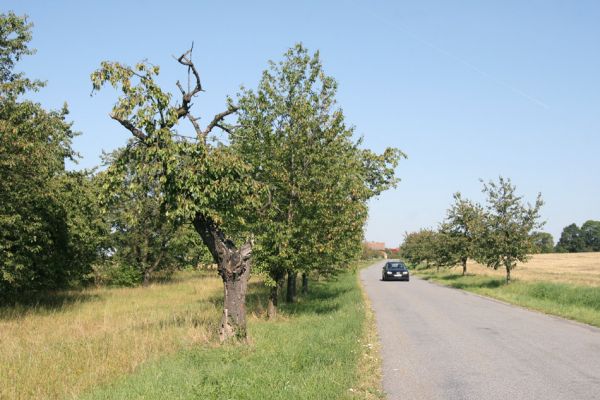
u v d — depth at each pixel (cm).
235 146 1477
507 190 2659
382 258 14212
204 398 582
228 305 1013
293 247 1451
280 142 1452
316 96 1505
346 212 1484
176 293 2433
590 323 1357
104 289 2722
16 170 1541
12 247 1719
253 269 1393
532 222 2636
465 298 2166
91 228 2197
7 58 1903
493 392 673
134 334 1077
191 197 1033
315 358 813
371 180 2173
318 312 1579
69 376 744
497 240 2625
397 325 1329
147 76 995
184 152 1027
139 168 1006
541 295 2083
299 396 593
